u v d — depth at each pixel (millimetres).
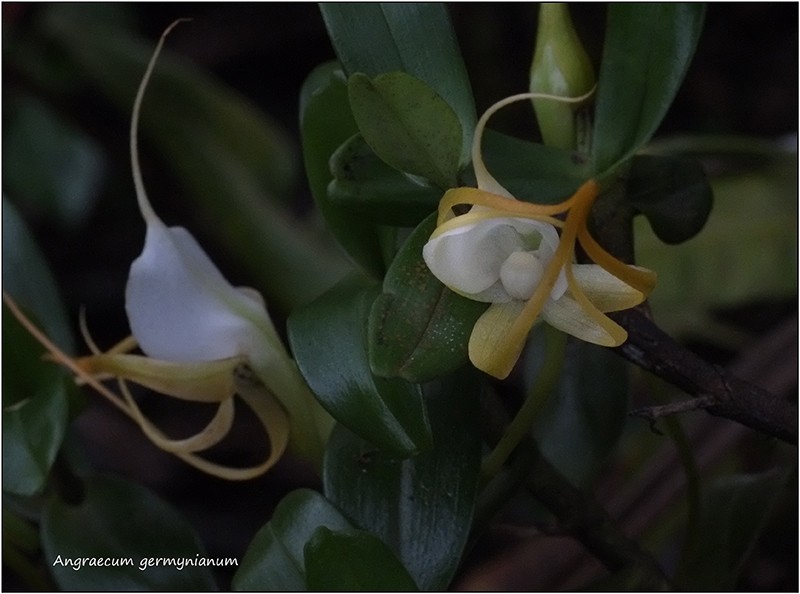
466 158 352
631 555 401
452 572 358
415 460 365
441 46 355
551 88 378
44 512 395
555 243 333
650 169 384
